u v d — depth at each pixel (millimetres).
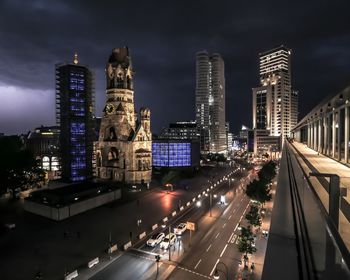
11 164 84812
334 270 4684
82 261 47062
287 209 11195
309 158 28484
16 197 90875
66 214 70500
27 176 102750
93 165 132500
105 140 122562
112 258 48438
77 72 117312
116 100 120062
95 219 70312
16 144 96750
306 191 8953
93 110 132875
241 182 124938
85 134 121000
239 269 44562
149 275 42812
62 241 55625
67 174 117750
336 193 6129
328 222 4707
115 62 120500
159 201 89750
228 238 57344
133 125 124562
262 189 73312
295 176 15203
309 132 51688
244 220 68750
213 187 113375
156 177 132125
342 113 28047
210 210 76125
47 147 162125
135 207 82250
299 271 5910
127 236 58844
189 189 108750
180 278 42062
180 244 54438
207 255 49656
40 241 55469
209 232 60844
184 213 76062
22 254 49375
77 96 117688
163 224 66312
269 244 7492
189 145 147375
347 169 20125
